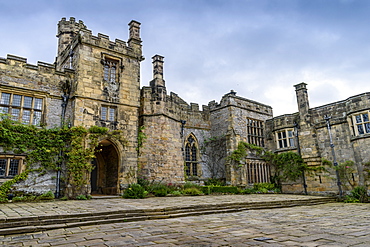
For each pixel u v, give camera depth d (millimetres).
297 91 25125
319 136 23109
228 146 24953
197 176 25625
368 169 19094
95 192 20344
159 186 19172
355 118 20500
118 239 7305
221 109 26734
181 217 11453
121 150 18000
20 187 14758
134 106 19219
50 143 16016
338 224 9648
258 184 24891
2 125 14789
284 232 8125
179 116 24219
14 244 6871
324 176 22250
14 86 15727
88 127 17016
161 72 22906
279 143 26359
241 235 7695
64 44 23328
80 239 7344
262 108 28766
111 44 19078
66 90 17453
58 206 12211
